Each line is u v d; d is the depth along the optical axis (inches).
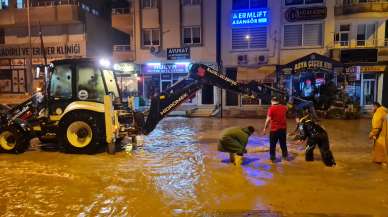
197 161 347.6
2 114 418.3
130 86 1048.2
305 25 952.3
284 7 962.7
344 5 917.2
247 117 805.2
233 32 1003.3
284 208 217.0
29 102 429.4
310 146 337.7
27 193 251.1
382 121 331.6
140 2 1039.0
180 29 1021.8
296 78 943.0
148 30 1042.7
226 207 219.0
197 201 230.7
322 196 239.5
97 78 393.7
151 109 414.0
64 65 394.9
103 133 382.6
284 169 312.8
